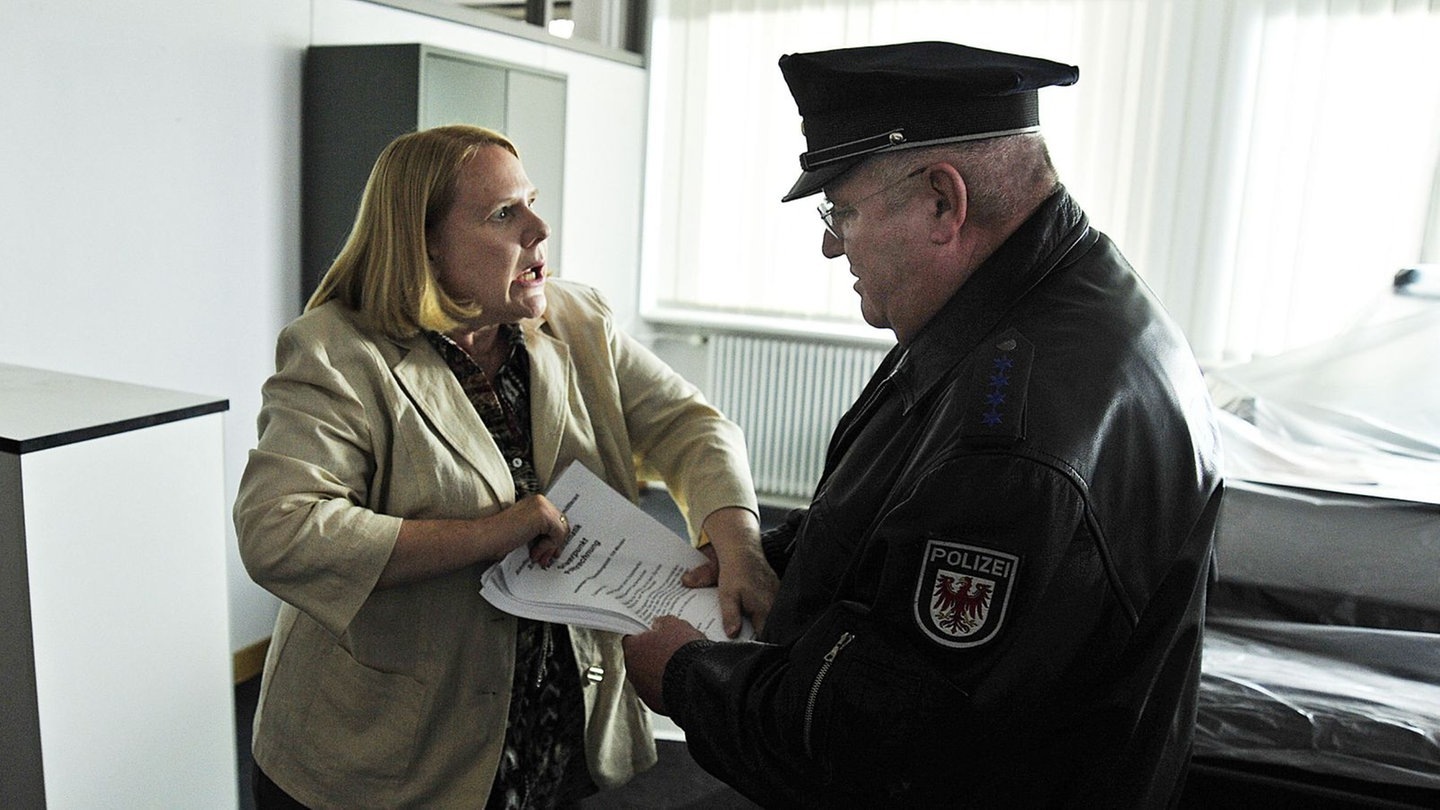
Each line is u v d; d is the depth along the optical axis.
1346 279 4.29
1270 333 4.42
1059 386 0.89
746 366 5.11
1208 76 4.38
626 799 2.57
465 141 1.27
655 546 1.39
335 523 1.17
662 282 5.42
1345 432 3.00
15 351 2.45
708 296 5.34
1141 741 0.90
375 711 1.29
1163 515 0.93
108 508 1.51
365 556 1.18
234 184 2.97
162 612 1.61
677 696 1.03
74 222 2.55
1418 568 2.04
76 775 1.50
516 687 1.36
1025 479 0.84
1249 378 3.32
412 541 1.20
